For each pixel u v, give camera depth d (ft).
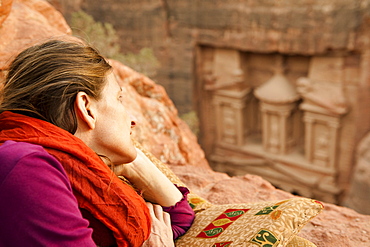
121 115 3.02
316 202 3.99
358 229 6.84
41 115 2.71
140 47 61.21
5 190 2.18
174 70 60.70
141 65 31.89
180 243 4.03
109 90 2.95
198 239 3.96
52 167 2.40
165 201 4.06
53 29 8.92
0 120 2.72
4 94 2.77
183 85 60.70
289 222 3.74
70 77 2.68
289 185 54.75
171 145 10.67
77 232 2.34
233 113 59.36
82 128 2.85
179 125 13.23
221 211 4.32
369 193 44.93
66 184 2.49
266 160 56.08
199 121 63.00
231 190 8.21
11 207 2.17
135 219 3.03
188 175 8.80
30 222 2.19
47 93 2.66
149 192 3.98
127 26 59.88
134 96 11.14
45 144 2.58
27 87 2.65
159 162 5.33
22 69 2.71
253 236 3.59
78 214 2.43
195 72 60.08
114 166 3.63
